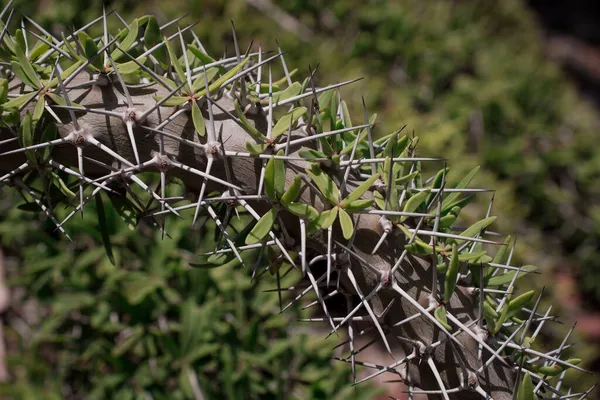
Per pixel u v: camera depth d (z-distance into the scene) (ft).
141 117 1.36
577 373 3.30
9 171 1.43
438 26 4.30
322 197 1.38
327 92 1.50
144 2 3.48
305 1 3.96
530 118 4.31
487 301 1.46
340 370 2.32
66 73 1.40
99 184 1.39
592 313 4.34
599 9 10.30
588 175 4.30
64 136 1.39
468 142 4.04
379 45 3.94
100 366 2.43
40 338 2.46
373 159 1.42
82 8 3.22
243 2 3.73
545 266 3.89
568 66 8.72
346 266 1.40
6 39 1.47
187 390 2.18
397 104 3.71
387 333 1.44
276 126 1.38
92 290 2.41
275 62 3.62
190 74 1.41
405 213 1.37
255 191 1.39
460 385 1.41
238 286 2.26
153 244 2.31
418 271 1.41
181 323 2.29
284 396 2.31
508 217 3.66
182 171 1.40
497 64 4.42
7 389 2.50
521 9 5.45
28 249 2.58
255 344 2.27
